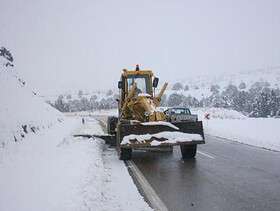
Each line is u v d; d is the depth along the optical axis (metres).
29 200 6.43
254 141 17.33
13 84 23.61
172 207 6.54
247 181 8.51
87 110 97.69
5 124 14.05
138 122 12.28
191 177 9.13
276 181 8.46
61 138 18.19
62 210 5.72
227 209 6.34
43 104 31.69
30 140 15.05
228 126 26.64
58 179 8.02
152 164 11.26
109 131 16.11
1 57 26.88
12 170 9.20
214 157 12.54
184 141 11.50
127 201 6.88
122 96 14.75
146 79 14.77
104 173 9.59
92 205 6.35
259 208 6.34
